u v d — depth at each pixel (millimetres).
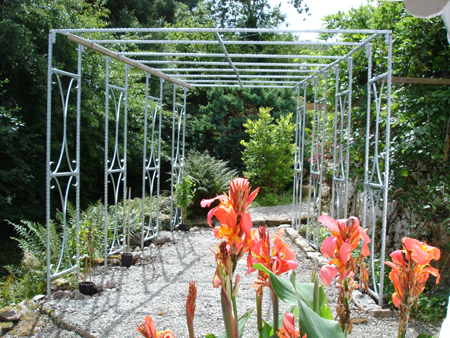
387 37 3240
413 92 3910
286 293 915
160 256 4918
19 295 3615
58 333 2762
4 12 7695
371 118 4559
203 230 6578
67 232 4336
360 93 4809
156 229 5758
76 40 3576
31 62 7852
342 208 5449
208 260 4738
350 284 890
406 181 3846
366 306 3105
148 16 14992
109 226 5238
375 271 3631
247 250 911
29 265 4008
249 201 855
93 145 9742
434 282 3365
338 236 900
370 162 4207
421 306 2971
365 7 5078
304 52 5691
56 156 9211
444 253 3523
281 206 8891
